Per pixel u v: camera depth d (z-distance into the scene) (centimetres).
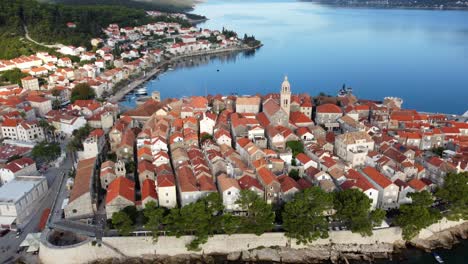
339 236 14125
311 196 13875
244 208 14012
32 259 13375
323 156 17638
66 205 14475
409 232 13862
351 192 14112
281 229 14225
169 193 14588
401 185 15362
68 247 13175
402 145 19450
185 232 13775
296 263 13688
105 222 14412
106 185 16200
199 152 18412
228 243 13938
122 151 18412
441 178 16762
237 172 16125
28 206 15488
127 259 13600
